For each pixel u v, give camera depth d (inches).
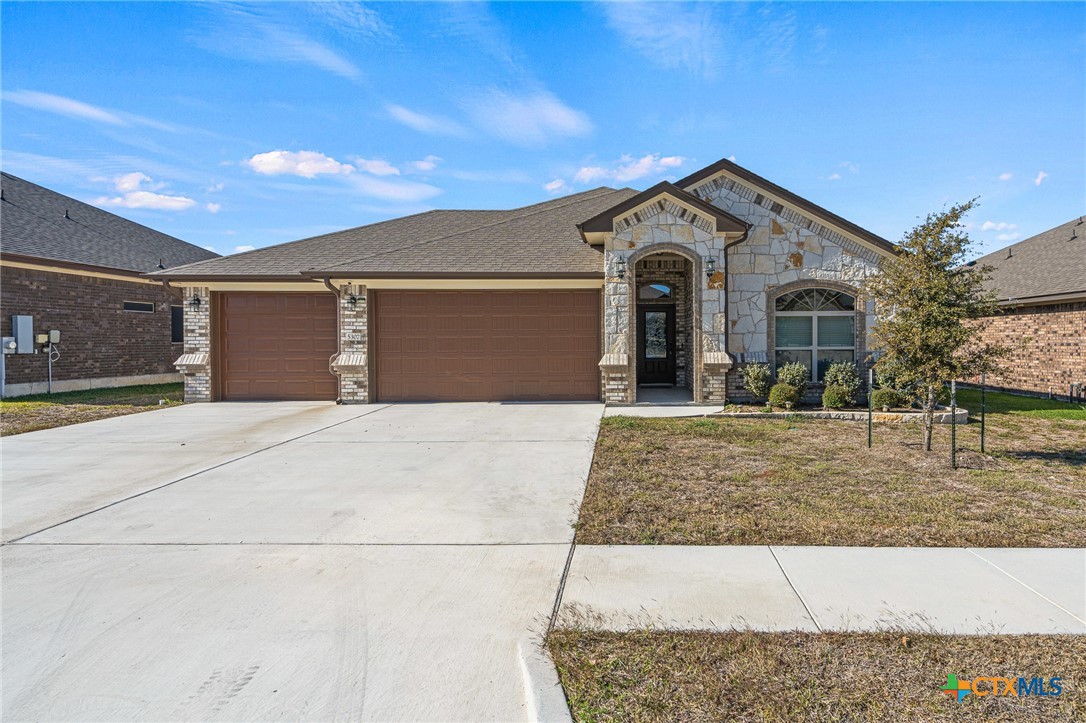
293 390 591.2
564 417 462.0
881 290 325.7
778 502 237.3
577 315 560.1
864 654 130.6
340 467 305.7
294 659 131.6
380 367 567.5
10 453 343.0
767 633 139.0
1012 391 637.3
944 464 301.3
